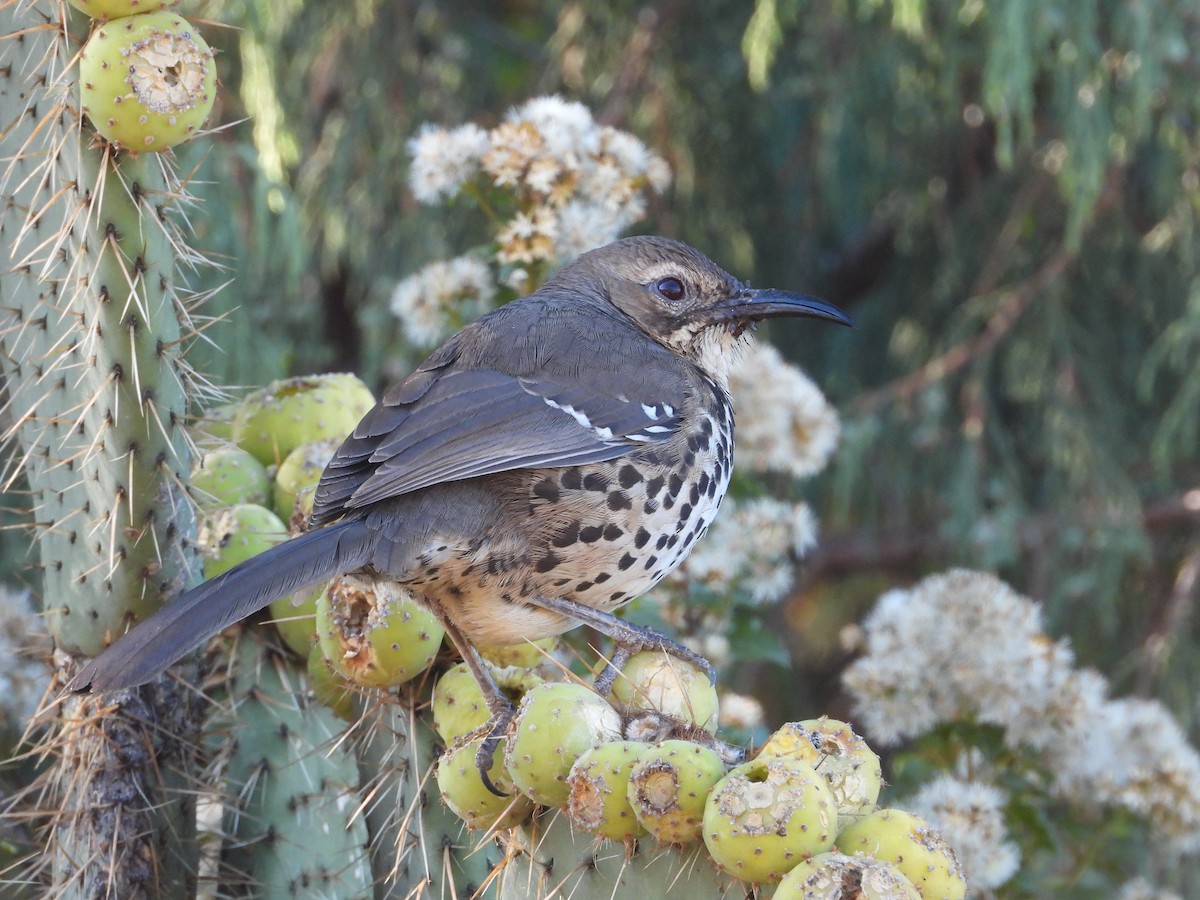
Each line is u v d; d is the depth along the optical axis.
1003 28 12.41
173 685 7.10
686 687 6.34
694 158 14.84
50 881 7.65
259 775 7.30
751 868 4.79
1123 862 11.02
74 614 6.89
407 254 14.09
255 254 12.89
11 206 6.96
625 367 7.66
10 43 6.86
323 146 14.12
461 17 15.38
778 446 10.03
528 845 5.68
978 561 13.95
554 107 9.73
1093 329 14.52
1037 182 14.47
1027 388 14.21
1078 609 14.34
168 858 7.09
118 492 6.66
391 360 14.12
